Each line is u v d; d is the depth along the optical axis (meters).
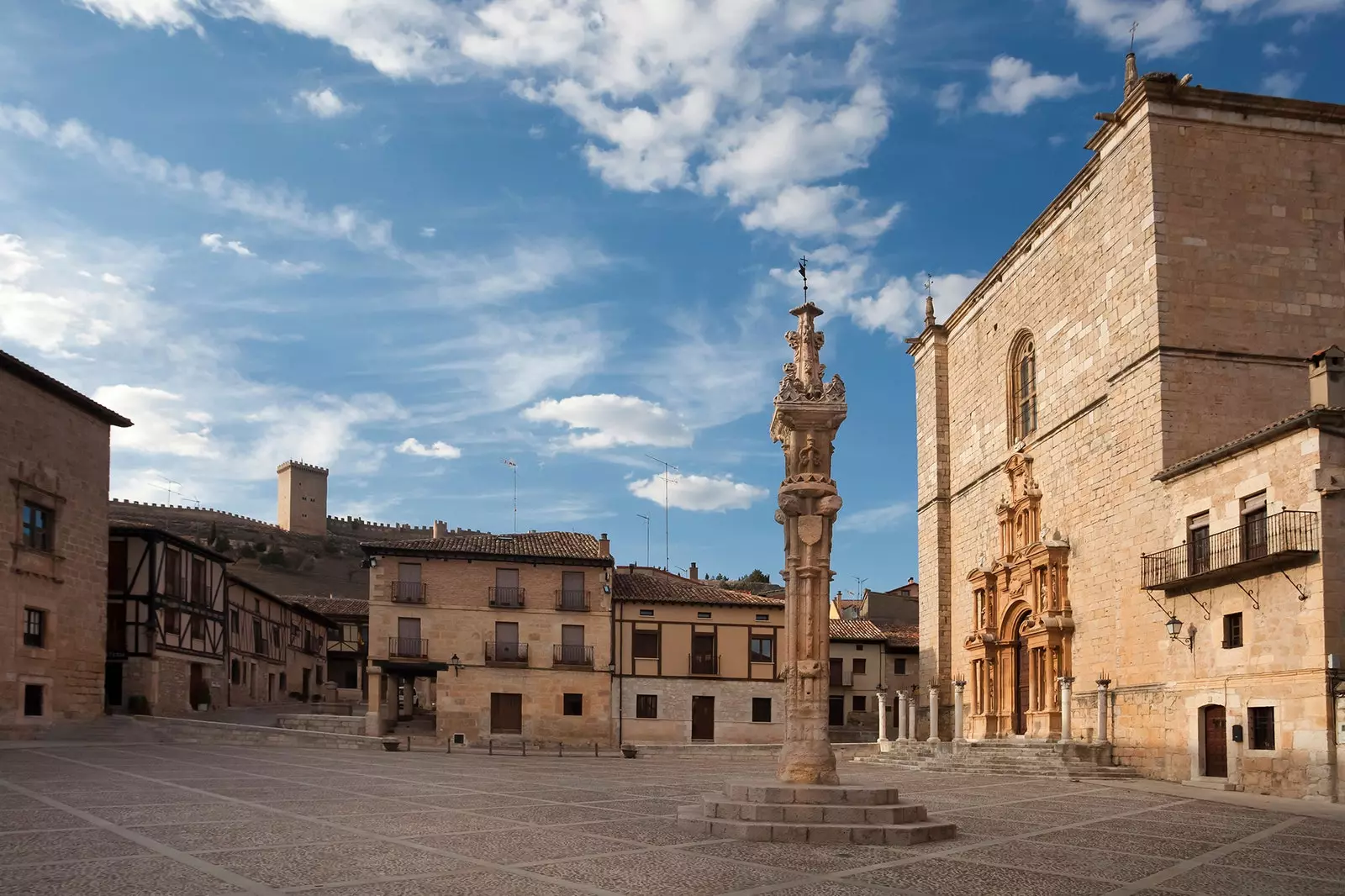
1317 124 34.69
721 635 56.69
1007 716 43.12
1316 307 33.94
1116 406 35.59
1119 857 14.97
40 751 31.66
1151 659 32.75
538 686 54.12
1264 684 27.20
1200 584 30.06
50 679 38.50
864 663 65.31
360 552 128.25
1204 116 34.22
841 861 14.12
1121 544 35.00
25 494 37.56
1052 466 40.59
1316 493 25.92
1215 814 21.75
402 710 64.81
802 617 18.70
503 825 17.03
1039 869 13.74
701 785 26.77
